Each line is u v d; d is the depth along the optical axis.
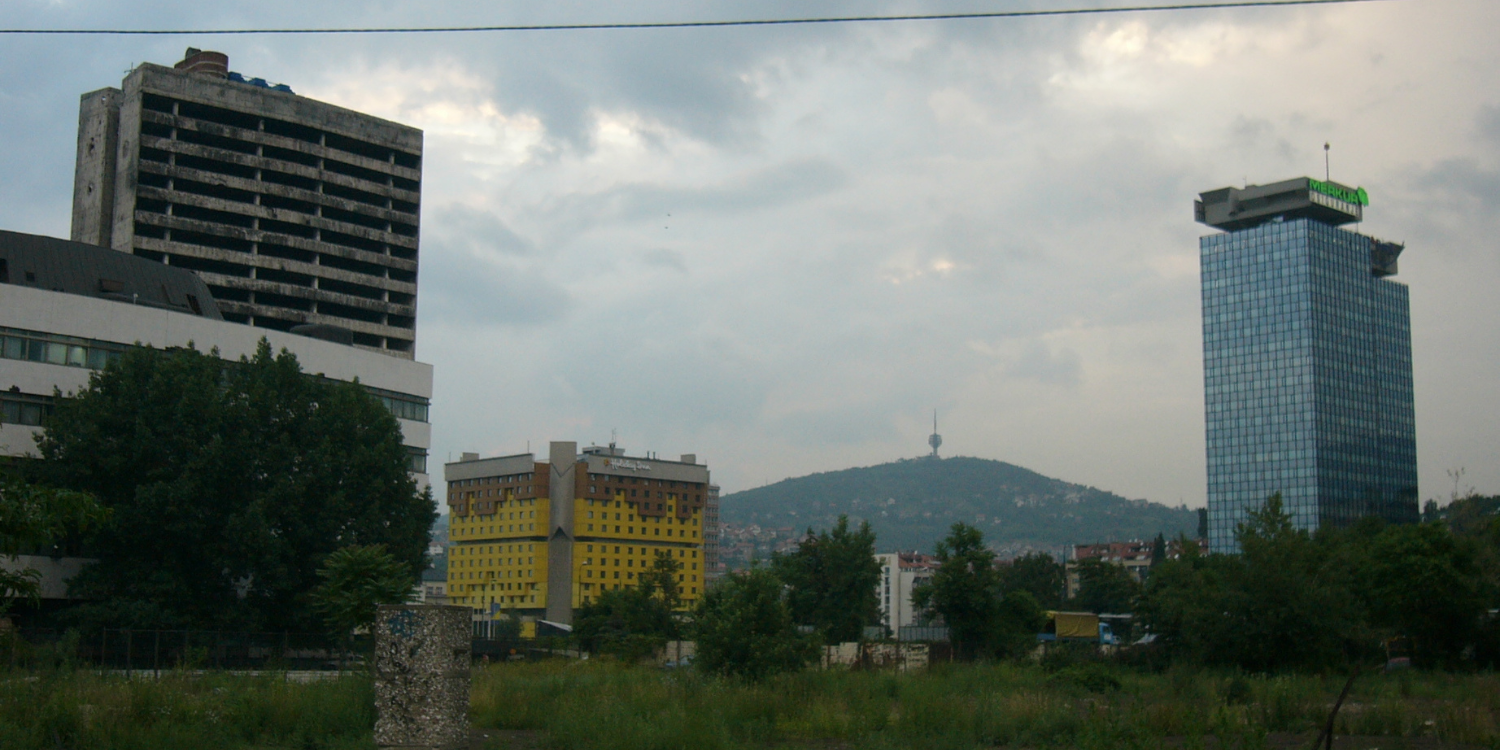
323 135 134.50
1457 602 63.66
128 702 23.97
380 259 134.50
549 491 186.88
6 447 66.06
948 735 26.31
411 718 21.33
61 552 67.44
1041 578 167.75
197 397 62.34
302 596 62.06
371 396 71.50
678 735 23.91
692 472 198.50
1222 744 18.58
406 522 69.25
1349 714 32.78
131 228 119.75
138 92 122.44
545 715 29.28
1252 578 58.81
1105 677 46.62
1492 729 27.67
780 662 48.41
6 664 29.08
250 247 127.75
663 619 108.06
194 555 62.62
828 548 84.44
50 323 71.38
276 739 23.94
